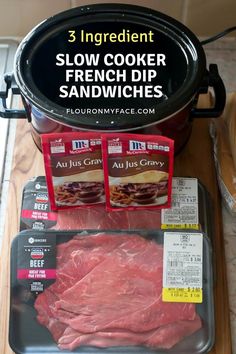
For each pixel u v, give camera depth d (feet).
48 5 3.34
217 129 3.03
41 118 2.57
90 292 2.67
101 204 2.83
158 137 2.50
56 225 2.82
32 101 2.48
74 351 2.58
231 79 3.40
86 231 2.77
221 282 2.76
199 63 2.56
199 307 2.66
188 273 2.69
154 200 2.78
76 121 2.42
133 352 2.58
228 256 2.88
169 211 2.83
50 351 2.58
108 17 2.72
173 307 2.65
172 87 2.82
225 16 3.39
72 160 2.58
